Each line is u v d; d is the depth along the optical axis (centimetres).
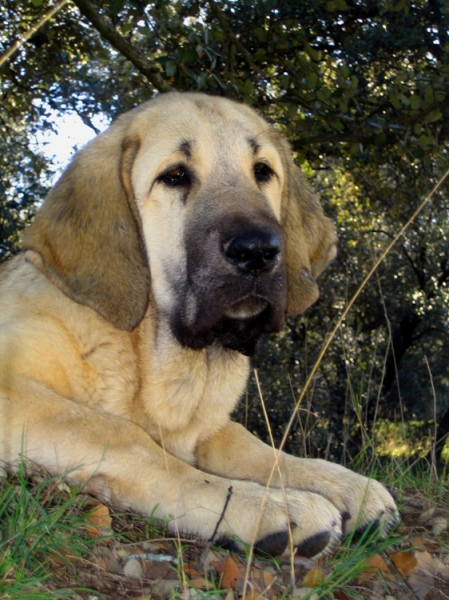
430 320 310
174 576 72
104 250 89
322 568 75
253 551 75
